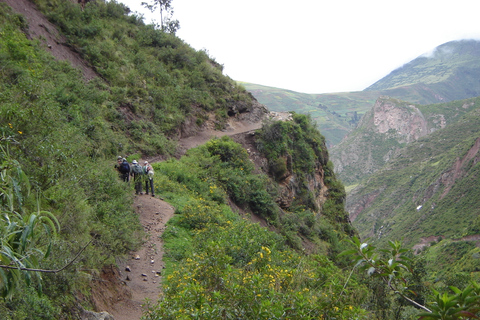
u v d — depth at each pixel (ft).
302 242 75.31
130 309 24.13
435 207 381.60
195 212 44.98
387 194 558.56
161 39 106.93
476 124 590.96
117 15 101.86
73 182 26.11
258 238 35.81
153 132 74.08
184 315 15.62
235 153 81.05
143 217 41.73
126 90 75.05
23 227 8.84
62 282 18.20
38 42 64.08
